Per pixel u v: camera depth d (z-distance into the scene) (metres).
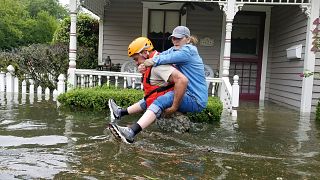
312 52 9.54
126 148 4.88
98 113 7.64
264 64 12.55
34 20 41.66
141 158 4.46
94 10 11.44
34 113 7.37
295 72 10.27
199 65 5.52
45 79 11.58
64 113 7.50
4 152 4.48
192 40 5.67
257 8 12.40
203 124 7.12
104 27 12.68
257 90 12.64
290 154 5.07
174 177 3.83
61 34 16.36
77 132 5.74
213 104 7.49
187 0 9.85
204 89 5.55
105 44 12.72
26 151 4.56
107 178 3.70
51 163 4.12
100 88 8.91
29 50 11.61
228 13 9.62
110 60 12.24
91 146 4.91
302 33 9.92
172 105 5.21
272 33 12.55
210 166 4.30
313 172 4.27
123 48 12.71
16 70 11.53
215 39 12.53
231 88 8.96
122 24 12.64
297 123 7.80
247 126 7.16
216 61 12.59
